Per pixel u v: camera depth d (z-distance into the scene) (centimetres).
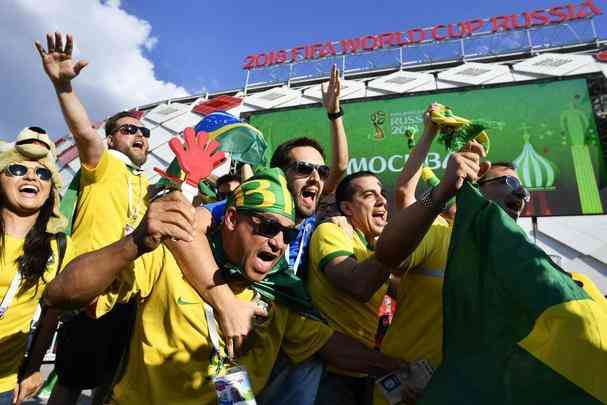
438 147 1684
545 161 1598
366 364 232
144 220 157
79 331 302
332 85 402
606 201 1486
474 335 182
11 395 257
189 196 161
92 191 319
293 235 199
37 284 266
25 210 265
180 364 185
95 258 160
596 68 1816
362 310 271
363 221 311
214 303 184
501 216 192
